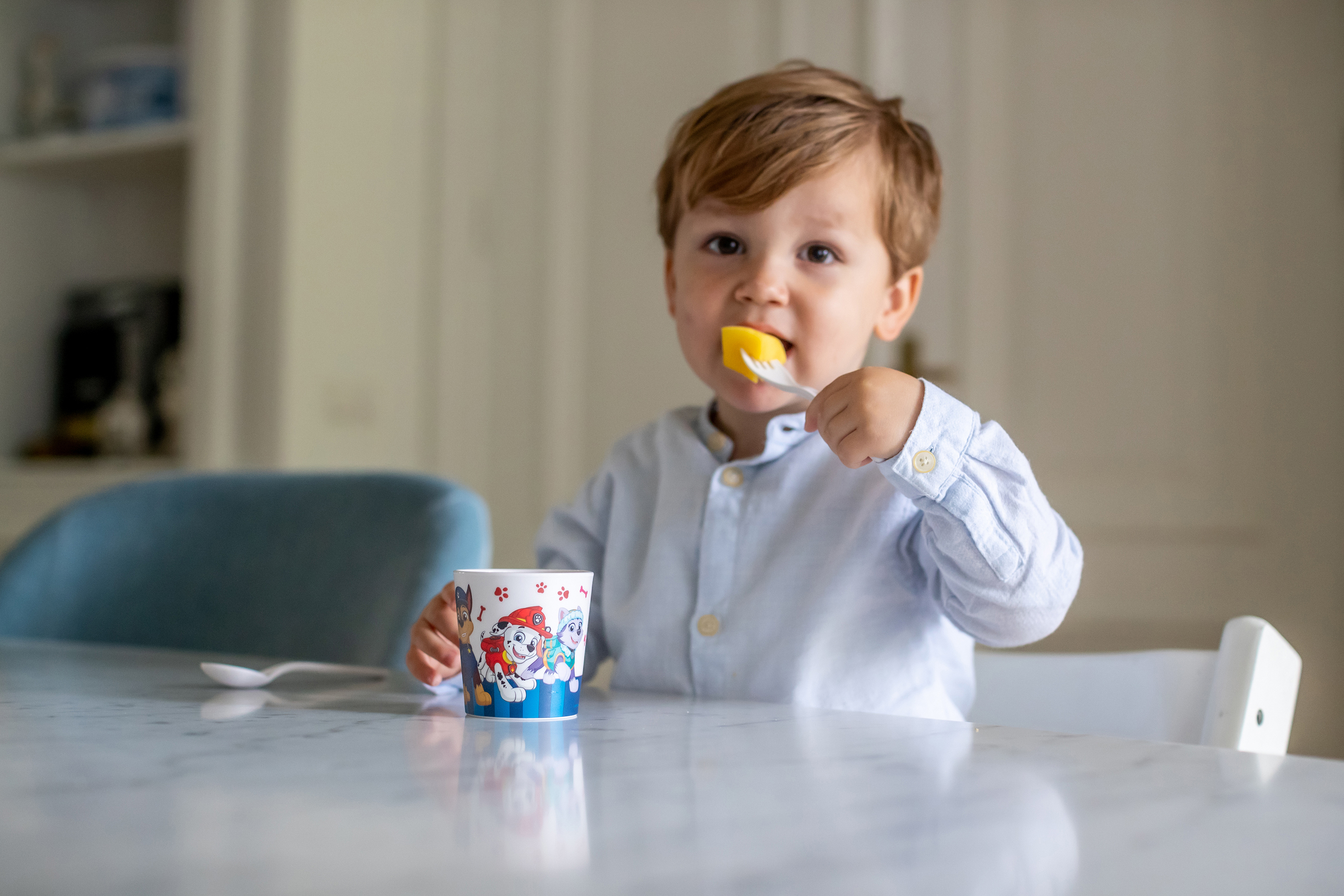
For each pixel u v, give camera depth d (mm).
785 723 589
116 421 2594
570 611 610
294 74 2408
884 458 754
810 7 2391
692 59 2494
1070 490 2250
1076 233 2270
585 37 2598
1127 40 2258
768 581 910
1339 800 404
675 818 358
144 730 531
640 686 941
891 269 1033
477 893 275
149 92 2598
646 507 1005
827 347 951
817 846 327
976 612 794
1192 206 2225
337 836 328
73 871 289
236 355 2447
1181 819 371
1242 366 2207
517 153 2648
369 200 2523
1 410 2701
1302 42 2199
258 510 1229
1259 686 703
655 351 2508
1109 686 847
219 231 2443
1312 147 2191
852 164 973
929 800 393
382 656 1032
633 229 2541
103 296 2730
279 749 480
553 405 2584
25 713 590
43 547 1276
